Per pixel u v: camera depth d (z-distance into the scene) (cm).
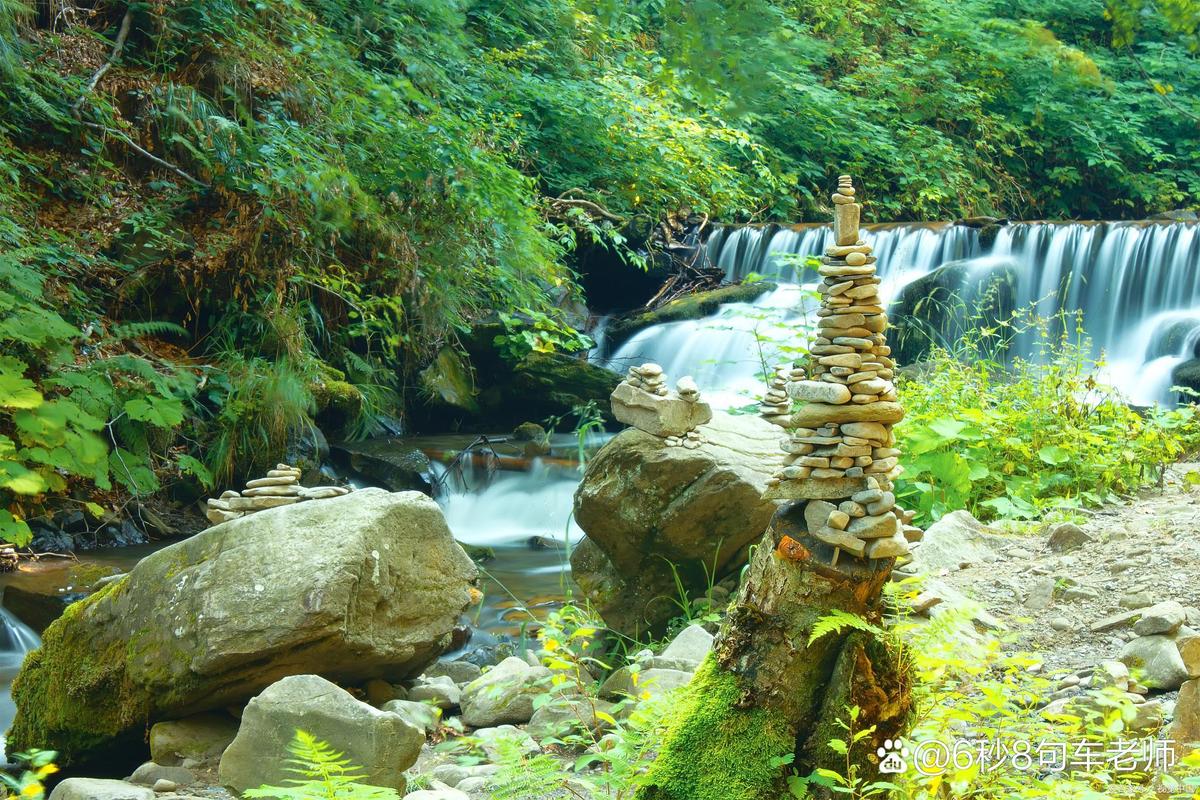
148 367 781
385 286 1024
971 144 1859
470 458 936
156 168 945
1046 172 1952
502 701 405
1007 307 1259
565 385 1108
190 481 824
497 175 1050
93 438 697
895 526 246
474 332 1120
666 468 461
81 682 402
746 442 488
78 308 819
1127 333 1255
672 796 258
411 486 895
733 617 265
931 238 1397
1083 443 627
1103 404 680
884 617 276
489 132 1212
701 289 1392
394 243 1000
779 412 518
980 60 1641
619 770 269
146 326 827
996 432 636
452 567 434
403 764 313
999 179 1916
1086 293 1289
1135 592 427
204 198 950
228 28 1016
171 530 796
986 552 509
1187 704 294
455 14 1188
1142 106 1797
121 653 398
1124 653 367
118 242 884
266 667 378
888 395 252
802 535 254
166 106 934
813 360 257
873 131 1748
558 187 1361
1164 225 1257
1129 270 1266
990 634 349
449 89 1189
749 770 252
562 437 1040
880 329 255
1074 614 422
